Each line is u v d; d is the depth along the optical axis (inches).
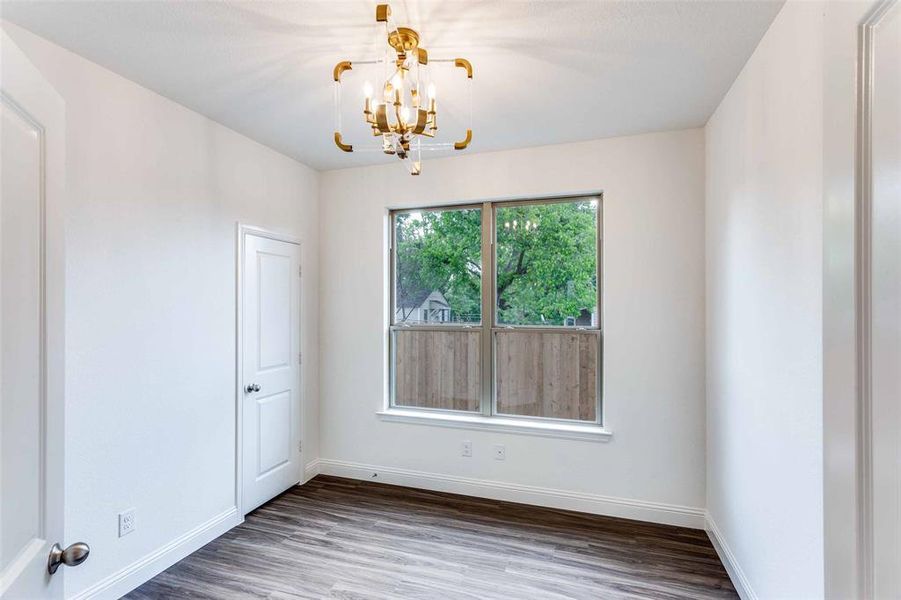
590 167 119.9
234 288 113.3
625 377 116.3
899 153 20.8
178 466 97.0
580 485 119.9
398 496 129.5
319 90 92.8
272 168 126.7
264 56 80.0
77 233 78.0
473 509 121.0
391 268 145.3
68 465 76.5
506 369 131.8
